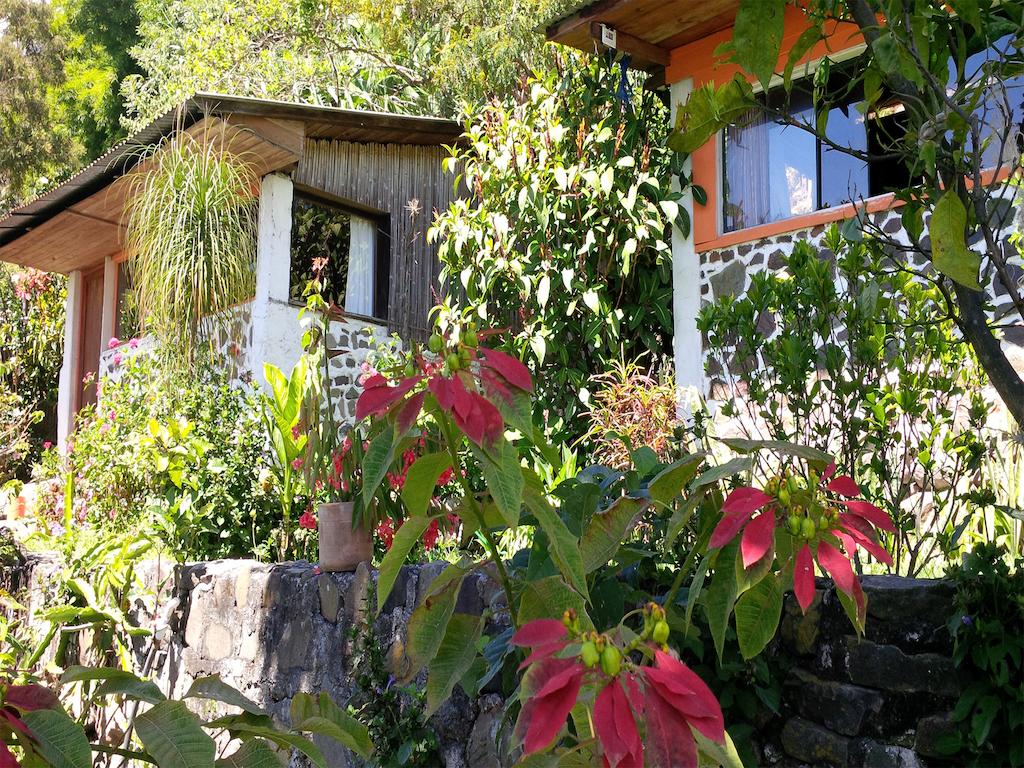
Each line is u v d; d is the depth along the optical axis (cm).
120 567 496
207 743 138
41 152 1560
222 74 1508
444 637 166
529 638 107
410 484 149
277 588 427
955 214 145
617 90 711
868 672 231
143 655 504
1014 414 161
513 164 704
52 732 126
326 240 795
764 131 600
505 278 710
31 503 768
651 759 94
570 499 232
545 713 97
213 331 686
